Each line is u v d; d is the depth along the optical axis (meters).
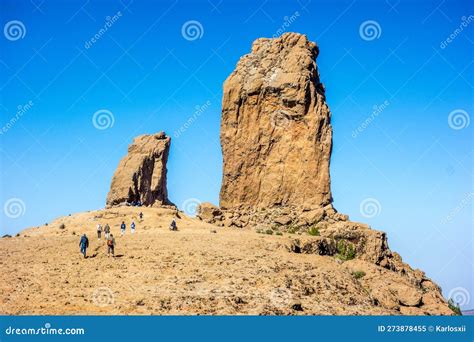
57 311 36.22
